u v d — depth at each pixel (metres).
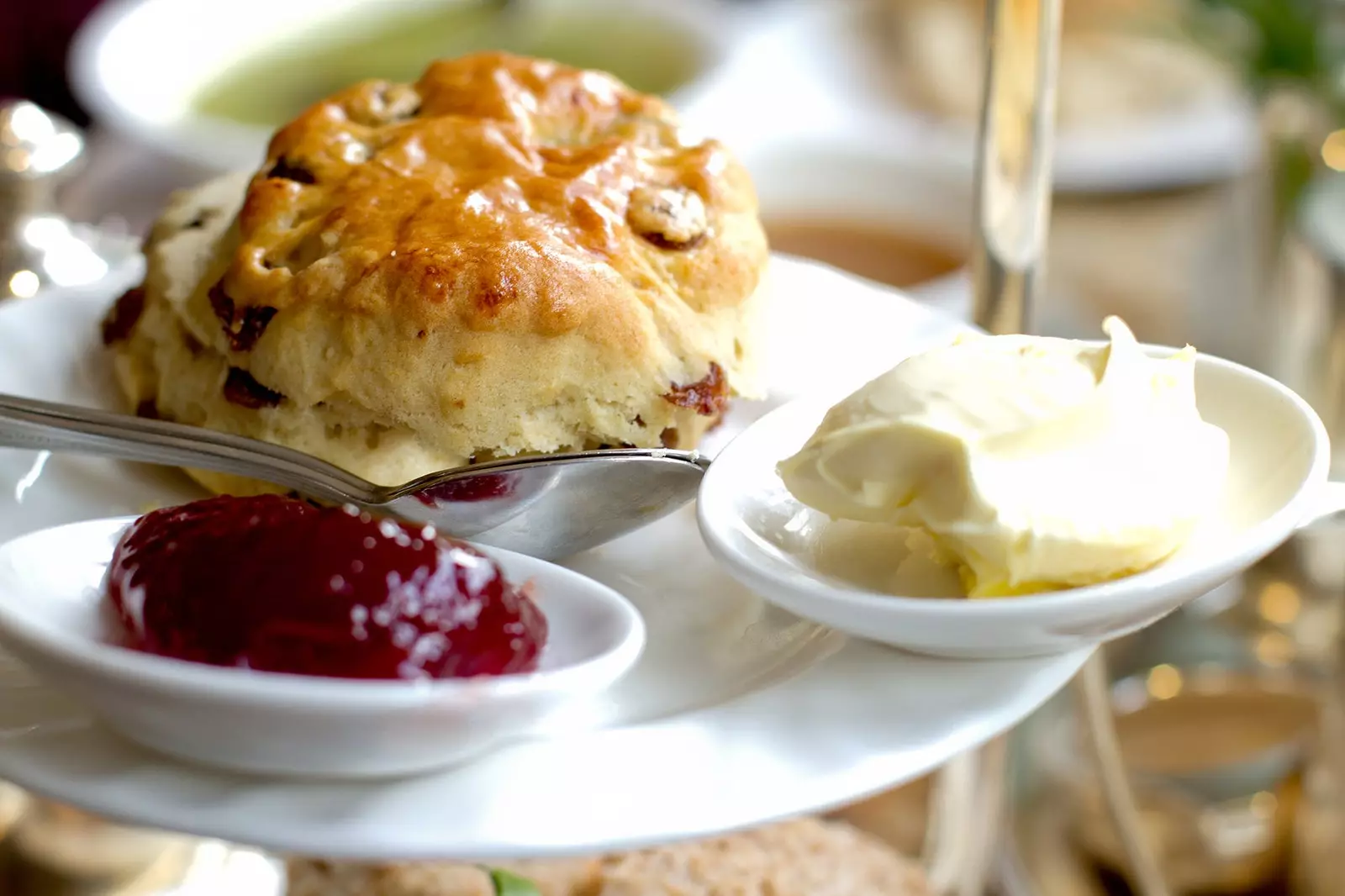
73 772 0.31
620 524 0.36
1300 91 0.56
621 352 0.36
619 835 0.30
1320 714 0.47
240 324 0.36
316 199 0.37
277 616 0.31
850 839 0.40
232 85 0.69
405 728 0.30
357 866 0.38
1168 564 0.32
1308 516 0.33
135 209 0.61
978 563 0.32
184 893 0.38
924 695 0.32
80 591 0.32
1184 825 0.47
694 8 0.72
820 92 0.78
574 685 0.31
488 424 0.35
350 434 0.36
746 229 0.38
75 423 0.36
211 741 0.31
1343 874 0.45
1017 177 0.39
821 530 0.34
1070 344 0.34
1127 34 0.78
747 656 0.34
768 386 0.38
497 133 0.37
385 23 0.75
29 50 0.88
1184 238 0.69
